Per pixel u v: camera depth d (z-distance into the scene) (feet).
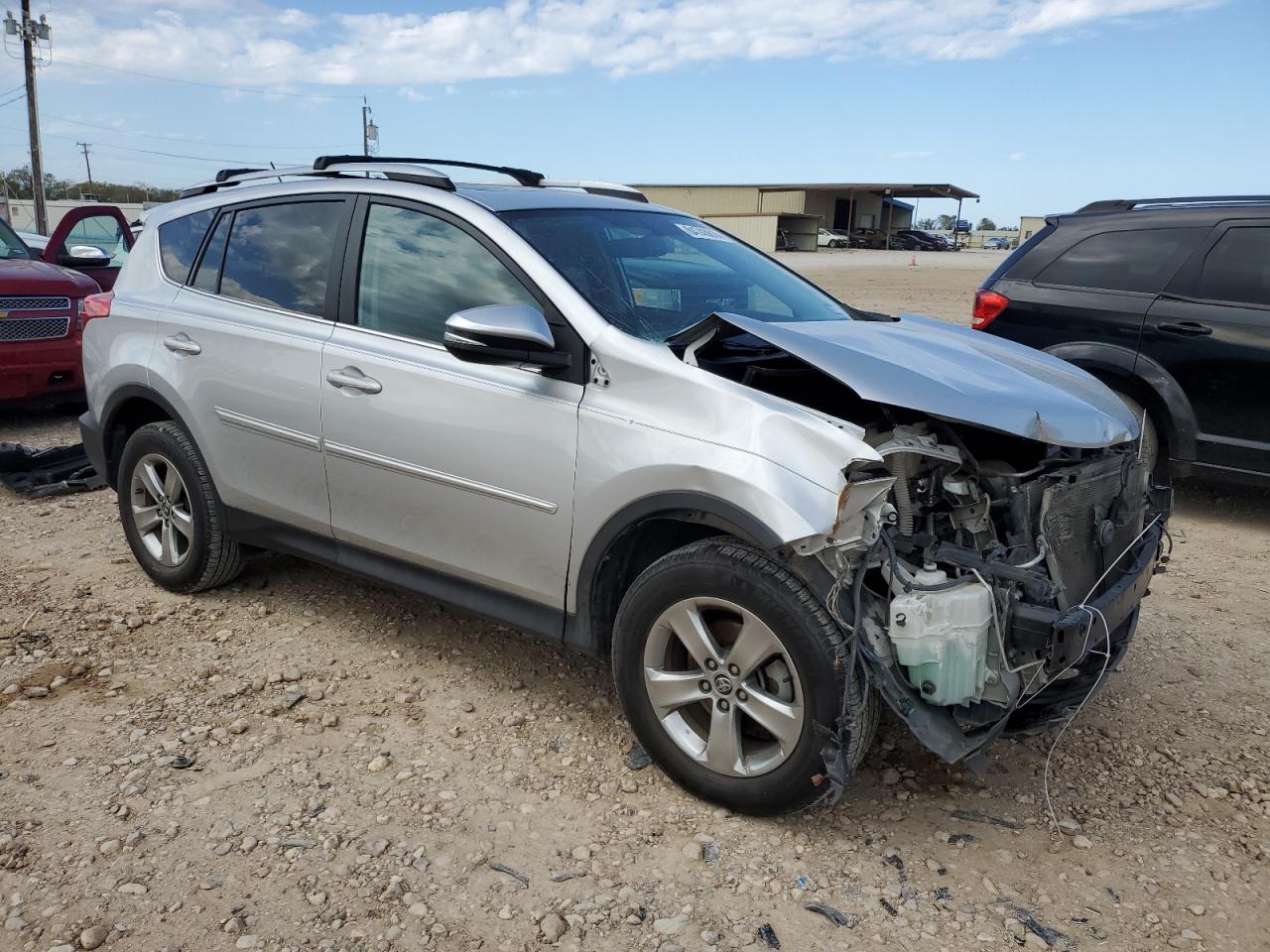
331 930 8.18
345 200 12.72
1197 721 12.07
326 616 14.43
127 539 15.38
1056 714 9.86
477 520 11.04
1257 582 16.85
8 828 9.29
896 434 9.79
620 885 8.87
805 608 8.80
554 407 10.31
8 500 19.88
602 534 10.03
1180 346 19.42
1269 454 18.70
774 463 8.88
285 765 10.57
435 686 12.44
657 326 10.91
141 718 11.43
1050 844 9.63
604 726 11.58
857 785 10.50
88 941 7.88
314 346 12.34
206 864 8.92
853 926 8.44
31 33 113.80
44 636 13.48
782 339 9.88
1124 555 10.90
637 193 14.88
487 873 8.96
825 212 228.43
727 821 9.80
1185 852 9.55
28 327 24.82
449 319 9.95
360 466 11.96
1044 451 10.55
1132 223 20.54
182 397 13.79
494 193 12.25
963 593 8.86
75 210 31.27
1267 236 18.83
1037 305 21.35
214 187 15.26
